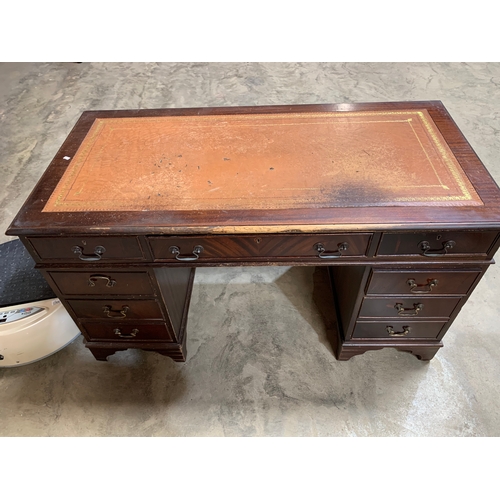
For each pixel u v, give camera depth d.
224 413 1.54
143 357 1.73
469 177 1.20
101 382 1.65
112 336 1.57
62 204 1.17
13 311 1.56
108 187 1.23
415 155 1.30
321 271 2.05
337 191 1.17
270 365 1.67
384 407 1.53
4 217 2.36
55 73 3.74
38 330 1.57
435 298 1.34
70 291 1.34
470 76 3.45
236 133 1.44
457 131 1.39
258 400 1.57
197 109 1.58
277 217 1.10
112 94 3.40
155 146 1.39
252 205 1.14
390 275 1.25
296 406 1.55
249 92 3.31
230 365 1.68
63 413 1.56
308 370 1.65
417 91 3.27
